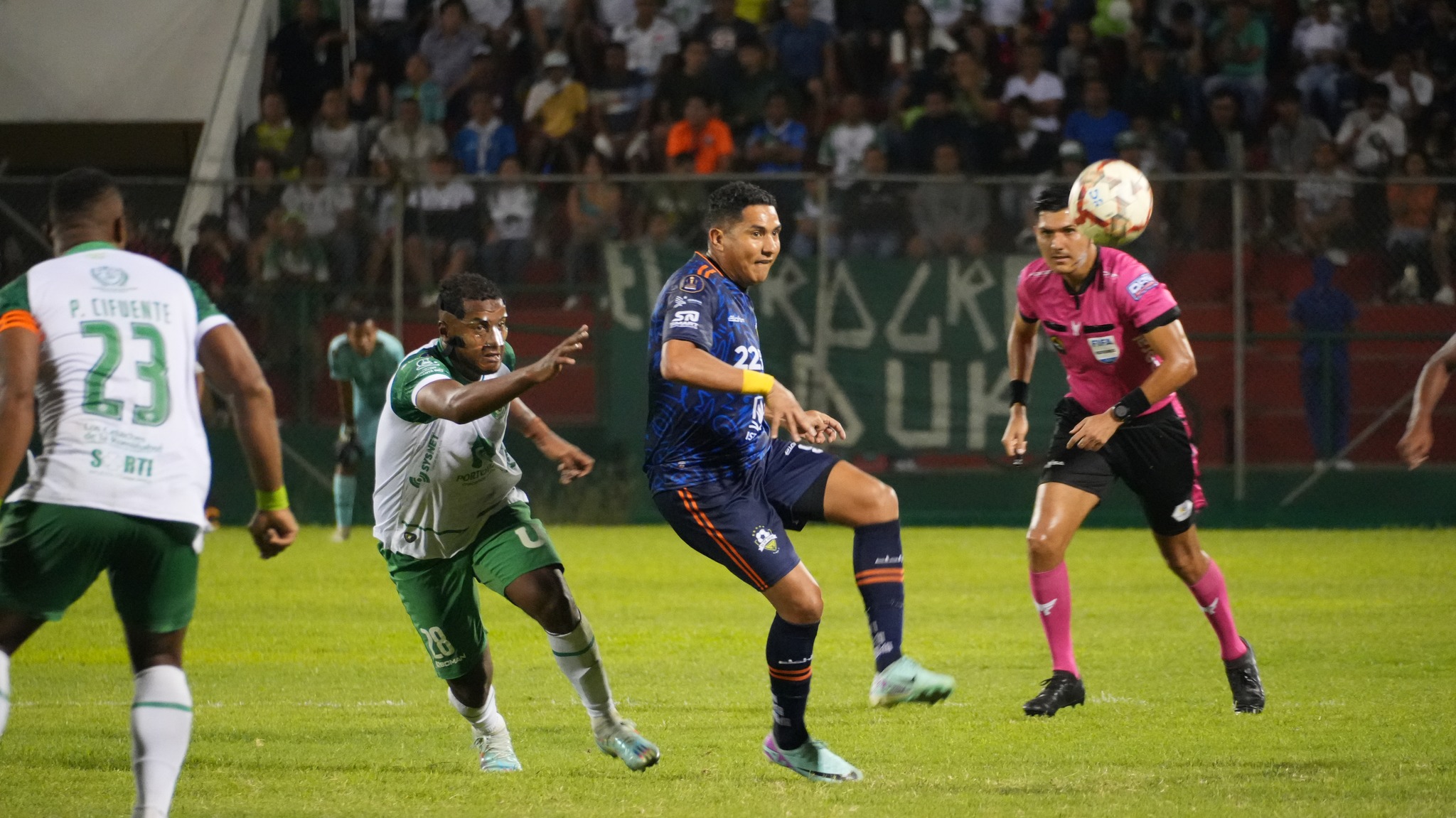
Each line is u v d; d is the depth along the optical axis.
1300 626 34.16
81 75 64.62
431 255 56.72
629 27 71.69
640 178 54.38
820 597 18.84
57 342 14.93
